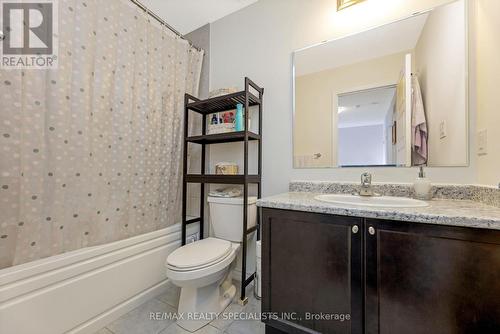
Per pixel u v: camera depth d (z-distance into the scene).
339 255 0.98
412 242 0.84
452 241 0.78
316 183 1.55
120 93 1.43
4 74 0.98
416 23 1.34
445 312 0.79
